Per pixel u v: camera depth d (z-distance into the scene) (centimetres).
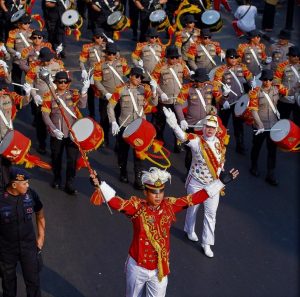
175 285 743
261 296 729
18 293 717
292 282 755
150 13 1496
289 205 930
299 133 919
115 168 1021
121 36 1647
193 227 817
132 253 616
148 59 1178
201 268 776
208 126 740
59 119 898
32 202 639
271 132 938
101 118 1075
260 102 966
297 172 1033
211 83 966
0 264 646
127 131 856
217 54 1204
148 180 592
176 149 1070
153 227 600
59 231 842
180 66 1064
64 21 1460
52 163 941
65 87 898
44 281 741
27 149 823
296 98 1066
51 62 1019
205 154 747
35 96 970
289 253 812
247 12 1570
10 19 1470
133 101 927
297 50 1071
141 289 632
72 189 927
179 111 943
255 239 841
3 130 895
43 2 1494
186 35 1217
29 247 642
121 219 875
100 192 603
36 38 1138
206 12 1439
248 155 1087
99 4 1502
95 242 821
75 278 749
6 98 896
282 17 1792
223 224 873
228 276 763
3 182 798
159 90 1036
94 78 1054
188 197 620
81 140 832
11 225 626
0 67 1062
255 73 1178
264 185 988
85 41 1598
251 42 1181
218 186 621
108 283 742
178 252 803
